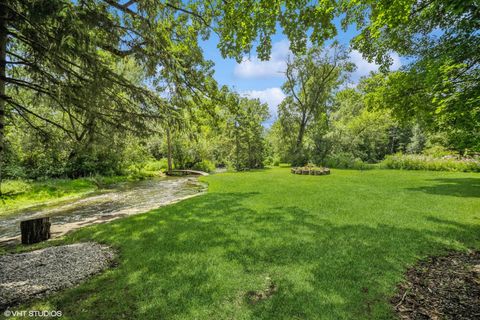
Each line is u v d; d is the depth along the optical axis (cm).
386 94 963
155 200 977
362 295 268
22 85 334
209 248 405
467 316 232
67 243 474
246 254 379
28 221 484
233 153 2320
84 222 652
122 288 287
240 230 495
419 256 366
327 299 261
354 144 2286
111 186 1387
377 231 473
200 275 316
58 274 319
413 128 2645
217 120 658
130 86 407
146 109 439
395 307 248
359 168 2009
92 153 439
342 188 992
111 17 358
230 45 471
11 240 525
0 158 329
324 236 451
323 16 387
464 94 601
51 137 421
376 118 2162
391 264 340
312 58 2292
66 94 332
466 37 682
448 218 552
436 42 855
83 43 281
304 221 547
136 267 342
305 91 2484
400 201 730
